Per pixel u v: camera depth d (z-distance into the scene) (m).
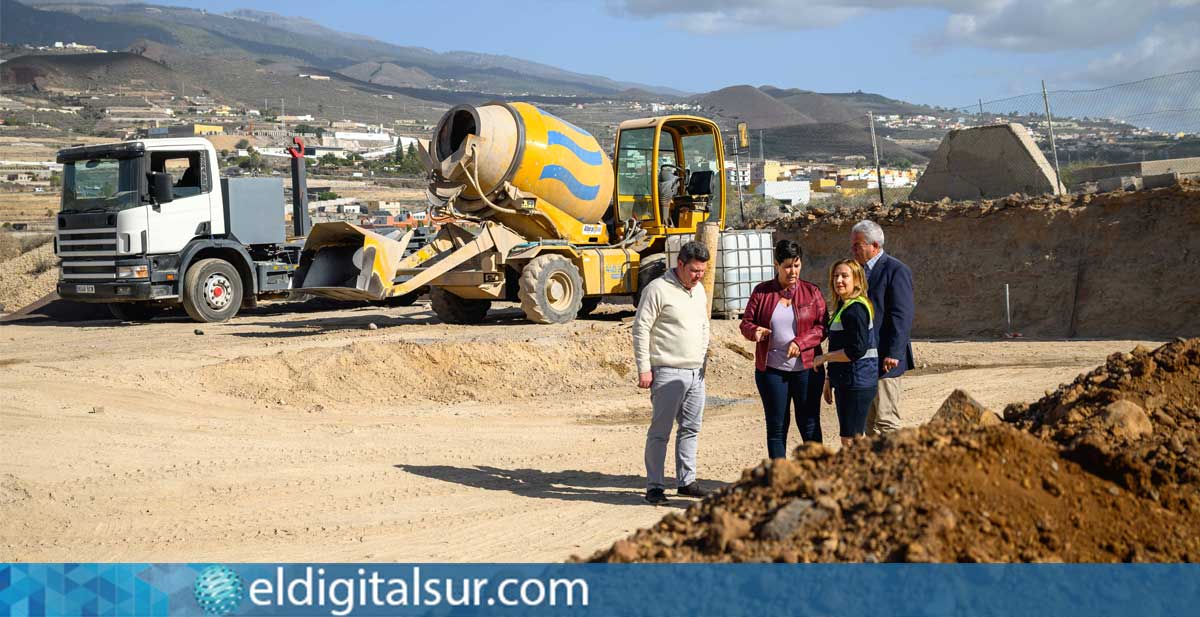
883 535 4.13
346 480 8.80
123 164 20.42
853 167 87.12
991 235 20.72
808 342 7.28
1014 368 13.98
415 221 25.06
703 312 7.84
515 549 6.54
